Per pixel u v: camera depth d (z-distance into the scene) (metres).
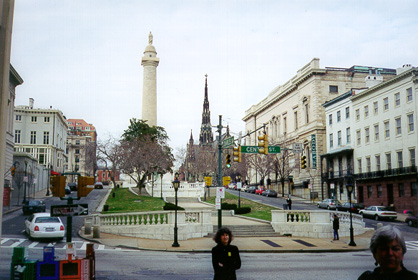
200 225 29.80
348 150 63.88
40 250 21.86
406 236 32.00
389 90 55.72
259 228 32.16
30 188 74.81
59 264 10.90
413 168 50.28
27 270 10.81
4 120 7.44
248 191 84.31
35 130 106.88
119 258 19.45
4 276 13.48
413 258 20.91
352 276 15.19
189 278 14.42
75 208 13.73
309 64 80.25
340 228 32.19
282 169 79.69
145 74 90.12
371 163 59.31
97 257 19.59
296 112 86.75
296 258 20.78
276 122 97.75
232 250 7.82
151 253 22.17
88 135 169.38
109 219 31.56
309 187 70.31
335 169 69.25
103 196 66.69
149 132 72.31
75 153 156.12
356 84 78.62
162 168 67.69
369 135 59.88
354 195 62.88
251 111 114.69
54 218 27.02
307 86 80.62
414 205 49.69
